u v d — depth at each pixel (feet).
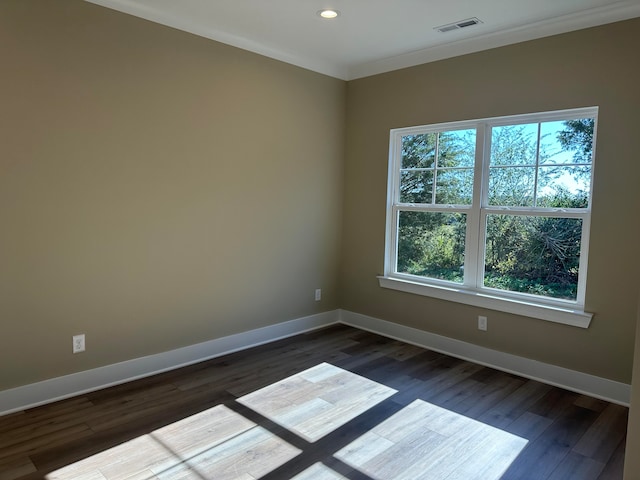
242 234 12.00
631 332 9.20
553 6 9.11
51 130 8.57
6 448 7.32
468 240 11.87
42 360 8.83
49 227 8.70
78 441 7.57
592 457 7.40
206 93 10.87
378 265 13.84
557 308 10.15
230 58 11.26
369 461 7.15
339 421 8.42
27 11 8.13
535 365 10.61
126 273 9.87
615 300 9.36
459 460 7.25
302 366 11.16
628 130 9.04
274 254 12.87
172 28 10.11
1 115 7.99
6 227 8.20
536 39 10.18
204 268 11.27
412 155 13.08
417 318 12.93
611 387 9.48
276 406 8.98
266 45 11.80
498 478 6.82
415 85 12.51
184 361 11.08
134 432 7.88
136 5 9.41
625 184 9.12
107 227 9.48
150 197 10.10
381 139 13.47
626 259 9.19
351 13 9.68
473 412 8.87
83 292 9.27
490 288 11.57
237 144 11.63
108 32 9.16
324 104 13.71
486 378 10.60
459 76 11.55
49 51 8.43
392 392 9.73
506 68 10.70
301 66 12.91
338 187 14.51
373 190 13.82
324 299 14.56
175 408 8.81
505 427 8.31
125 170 9.64
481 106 11.19
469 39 11.06
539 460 7.29
